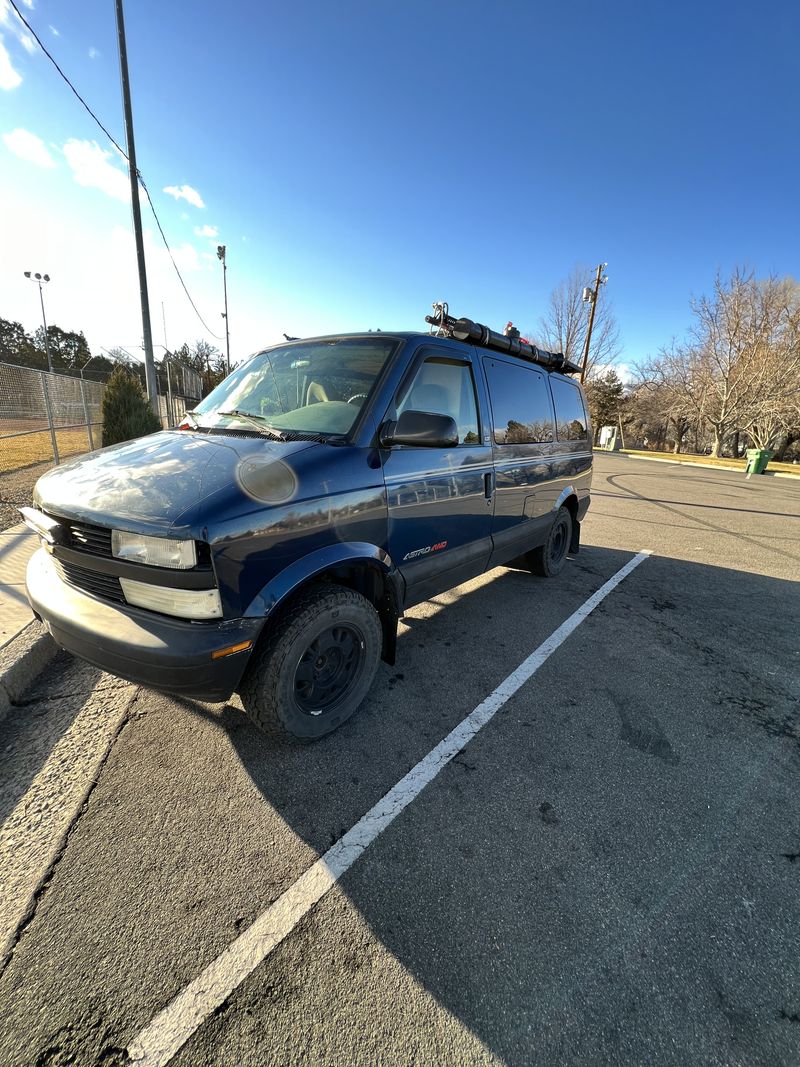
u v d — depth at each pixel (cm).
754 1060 133
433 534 306
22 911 166
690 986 150
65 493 222
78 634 206
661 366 3909
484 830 206
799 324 2706
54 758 239
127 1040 133
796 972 155
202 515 191
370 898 176
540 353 443
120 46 940
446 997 146
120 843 193
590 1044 135
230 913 168
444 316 356
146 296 1082
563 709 293
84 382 1209
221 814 209
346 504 240
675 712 295
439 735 265
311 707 249
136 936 160
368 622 260
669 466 2150
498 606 447
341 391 278
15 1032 134
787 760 256
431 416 257
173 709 277
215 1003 143
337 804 217
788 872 191
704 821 215
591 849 199
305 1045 134
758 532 820
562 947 161
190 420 313
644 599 479
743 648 383
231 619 199
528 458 415
